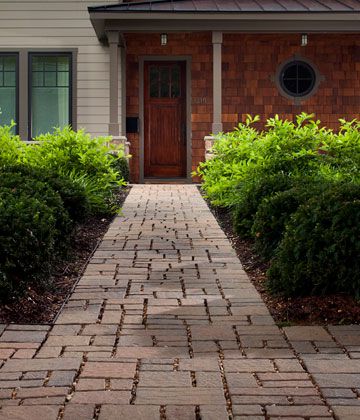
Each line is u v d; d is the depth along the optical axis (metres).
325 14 14.45
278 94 16.34
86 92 15.93
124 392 3.44
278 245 6.23
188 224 8.92
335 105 16.39
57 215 6.55
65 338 4.41
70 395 3.40
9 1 15.75
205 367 3.83
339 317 4.88
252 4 15.41
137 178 16.47
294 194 6.58
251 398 3.36
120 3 15.72
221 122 15.95
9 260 5.30
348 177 7.78
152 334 4.52
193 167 16.39
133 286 5.82
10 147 10.07
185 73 16.38
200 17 14.38
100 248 7.39
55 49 15.83
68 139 10.41
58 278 6.14
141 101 16.33
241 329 4.63
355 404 3.27
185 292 5.64
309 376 3.68
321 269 5.18
